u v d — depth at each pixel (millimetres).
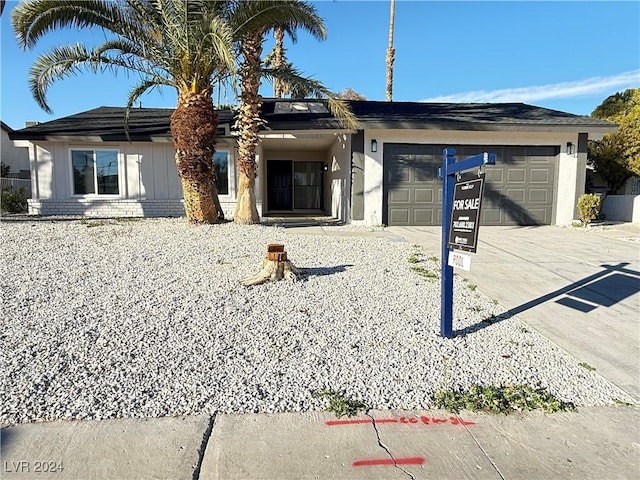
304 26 9297
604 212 14305
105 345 3641
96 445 2428
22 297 4738
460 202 3756
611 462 2379
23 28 8336
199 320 4242
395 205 11719
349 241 8734
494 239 9648
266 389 3078
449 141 11703
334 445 2490
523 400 3014
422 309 4836
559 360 3686
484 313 4781
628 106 16594
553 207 12109
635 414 2896
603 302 5211
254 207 10391
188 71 9180
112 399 2879
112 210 13547
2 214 13609
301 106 14125
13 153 22625
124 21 8883
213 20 8109
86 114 16156
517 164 11938
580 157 11953
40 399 2840
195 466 2277
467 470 2297
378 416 2803
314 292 5254
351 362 3521
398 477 2230
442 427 2699
